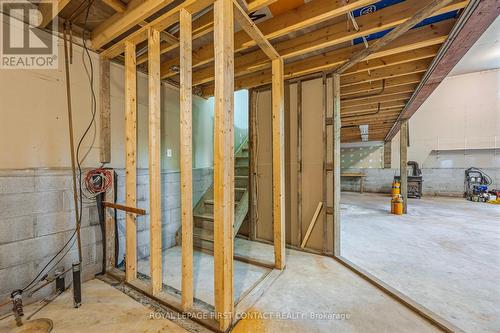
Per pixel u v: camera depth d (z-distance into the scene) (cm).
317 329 161
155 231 202
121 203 265
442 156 830
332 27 226
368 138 881
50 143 206
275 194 257
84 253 228
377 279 226
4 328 161
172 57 299
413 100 390
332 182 295
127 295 204
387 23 199
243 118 551
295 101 326
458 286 221
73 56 223
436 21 216
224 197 161
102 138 247
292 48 248
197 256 297
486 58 660
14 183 182
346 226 443
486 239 362
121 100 269
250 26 191
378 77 314
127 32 237
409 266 266
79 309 183
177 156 346
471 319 173
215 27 162
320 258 288
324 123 299
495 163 760
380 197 835
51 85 207
